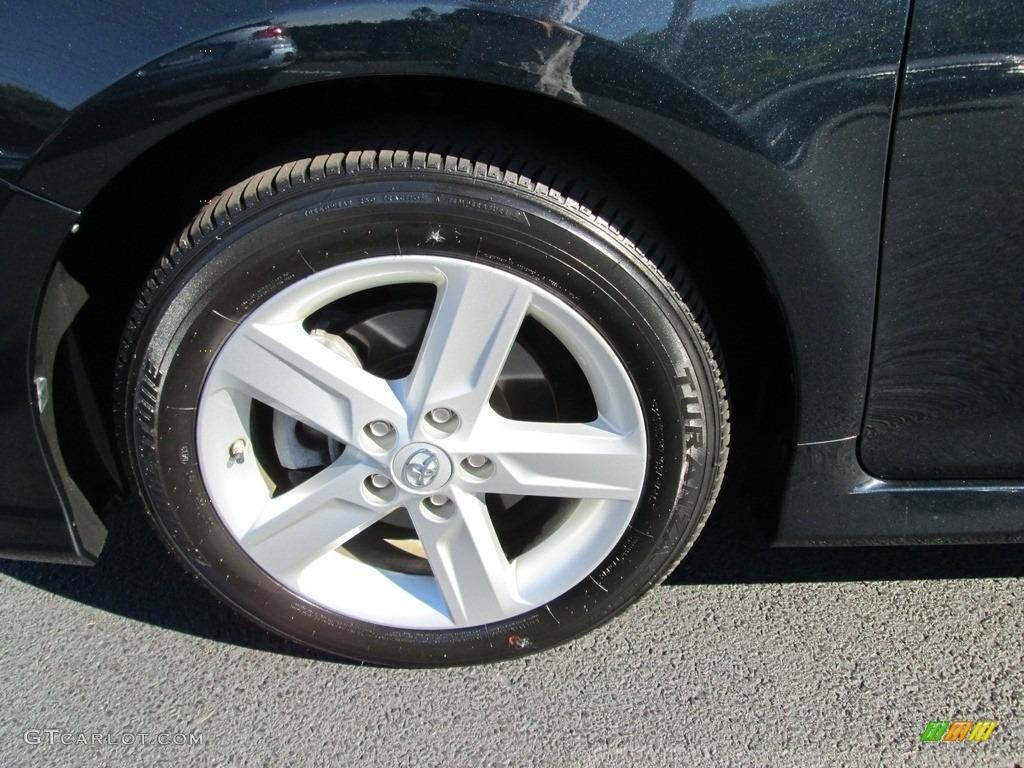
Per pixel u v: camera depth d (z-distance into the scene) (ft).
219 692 6.29
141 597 7.04
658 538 5.77
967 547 7.32
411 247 5.06
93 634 6.73
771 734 5.91
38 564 7.32
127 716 6.13
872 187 4.89
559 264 5.07
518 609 6.02
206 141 5.49
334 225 5.00
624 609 6.08
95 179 4.87
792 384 5.55
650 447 5.51
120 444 5.60
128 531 7.61
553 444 5.56
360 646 6.15
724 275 6.06
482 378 5.36
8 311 5.13
